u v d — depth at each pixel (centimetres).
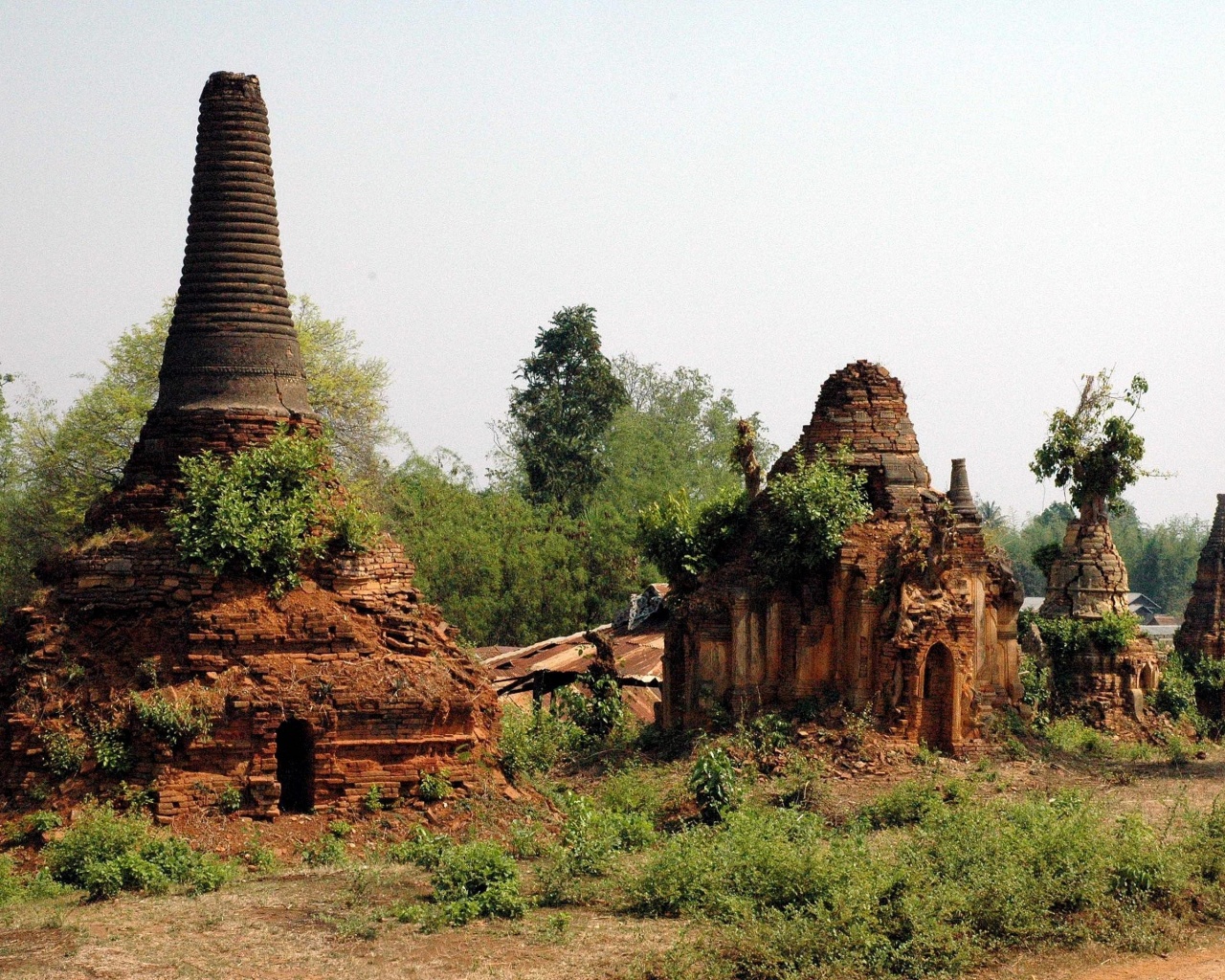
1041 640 5156
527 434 8650
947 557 3619
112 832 2403
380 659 2752
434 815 2703
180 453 2836
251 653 2692
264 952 2027
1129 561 15012
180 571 2716
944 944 2117
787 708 3766
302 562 2798
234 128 2948
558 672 4750
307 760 2695
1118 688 5112
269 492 2795
